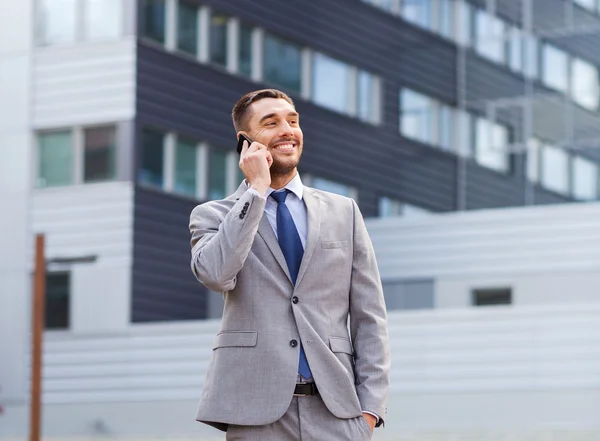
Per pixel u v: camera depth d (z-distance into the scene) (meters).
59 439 27.69
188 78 28.53
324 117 30.50
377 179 30.98
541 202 27.80
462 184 29.47
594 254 26.86
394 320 26.92
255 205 4.45
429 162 30.09
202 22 28.81
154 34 28.17
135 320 27.52
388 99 31.02
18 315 28.48
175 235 28.19
